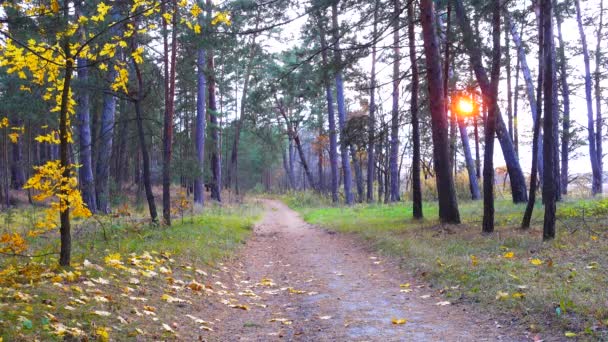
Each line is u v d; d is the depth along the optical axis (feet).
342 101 113.39
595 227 37.73
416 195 57.82
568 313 18.95
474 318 21.09
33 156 125.90
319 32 59.47
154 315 20.62
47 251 30.60
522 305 20.77
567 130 86.02
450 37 51.80
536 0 47.83
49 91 26.48
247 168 277.44
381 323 21.61
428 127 68.80
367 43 52.95
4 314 15.72
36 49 22.30
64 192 23.36
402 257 36.47
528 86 77.46
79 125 69.62
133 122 67.41
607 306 18.74
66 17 23.16
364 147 59.67
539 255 30.32
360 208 91.61
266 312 24.90
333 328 21.20
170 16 23.24
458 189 106.32
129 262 28.99
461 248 35.40
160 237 42.06
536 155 41.09
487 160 41.22
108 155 69.31
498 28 41.01
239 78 135.95
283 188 274.57
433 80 50.85
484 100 55.62
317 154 176.86
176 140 78.13
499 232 40.57
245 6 47.98
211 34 48.73
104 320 18.19
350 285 30.27
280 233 63.77
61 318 17.16
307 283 31.86
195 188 96.12
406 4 54.39
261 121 132.36
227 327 21.77
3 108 58.59
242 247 48.47
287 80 55.36
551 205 34.73
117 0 33.88
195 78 63.41
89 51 25.20
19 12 21.56
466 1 50.98
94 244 35.37
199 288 27.25
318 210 102.53
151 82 52.90
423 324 21.03
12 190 104.01
